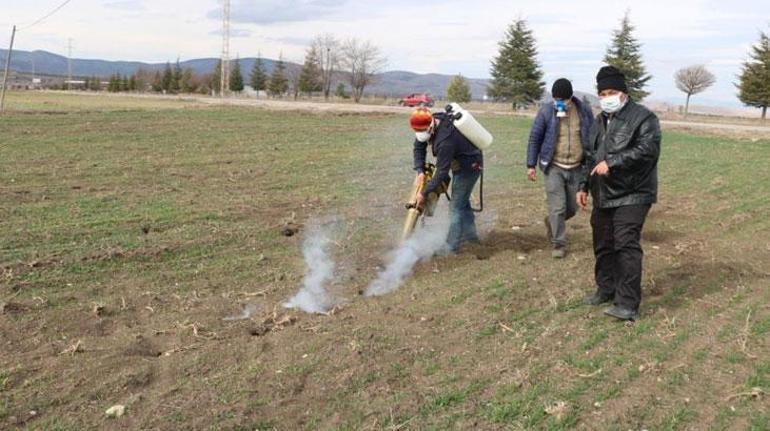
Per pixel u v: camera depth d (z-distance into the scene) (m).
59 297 5.43
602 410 3.95
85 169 10.98
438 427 3.75
